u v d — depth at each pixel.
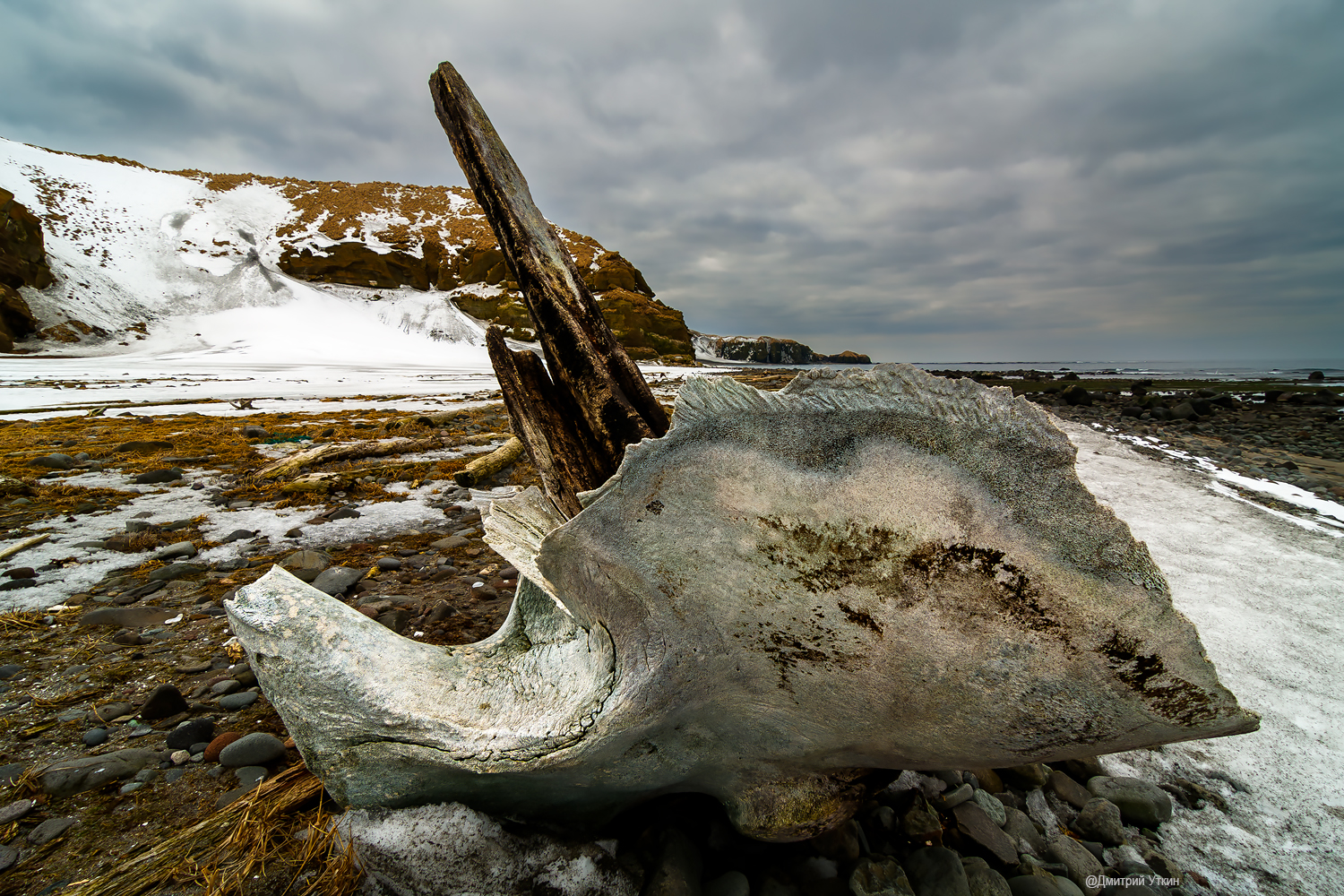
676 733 1.43
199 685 2.60
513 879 1.43
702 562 1.29
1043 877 1.69
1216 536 5.05
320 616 1.68
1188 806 2.10
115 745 2.20
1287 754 2.36
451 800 1.56
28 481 6.46
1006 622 1.11
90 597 3.57
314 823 1.59
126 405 14.32
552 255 2.55
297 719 1.60
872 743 1.37
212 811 1.84
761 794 1.55
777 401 1.20
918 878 1.65
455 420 13.01
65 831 1.75
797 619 1.26
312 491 6.41
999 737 1.21
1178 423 14.07
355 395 21.30
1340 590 3.95
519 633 1.89
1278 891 1.76
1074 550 1.06
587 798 1.55
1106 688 1.09
